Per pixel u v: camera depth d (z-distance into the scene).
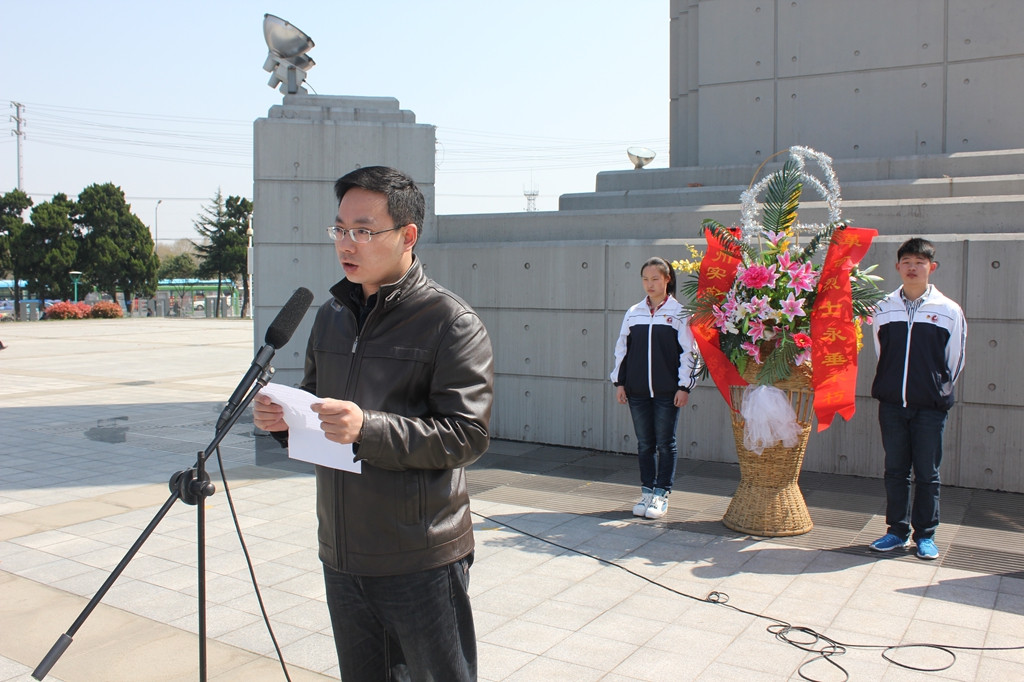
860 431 6.39
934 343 4.55
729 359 5.10
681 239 7.15
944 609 3.93
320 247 8.22
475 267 7.93
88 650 3.59
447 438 2.07
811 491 6.04
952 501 5.74
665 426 5.49
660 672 3.31
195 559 4.73
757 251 5.30
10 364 15.78
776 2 8.43
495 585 4.29
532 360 7.73
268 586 4.32
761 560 4.65
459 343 2.17
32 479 6.66
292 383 8.28
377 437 1.96
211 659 3.50
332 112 8.28
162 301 45.47
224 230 49.91
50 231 41.12
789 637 3.63
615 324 7.30
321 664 3.46
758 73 8.53
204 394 11.63
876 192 7.09
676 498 5.95
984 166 7.16
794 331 4.87
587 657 3.46
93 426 9.09
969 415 6.03
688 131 9.24
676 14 9.56
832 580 4.33
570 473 6.73
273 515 5.61
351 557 2.17
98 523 5.44
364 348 2.22
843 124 8.20
